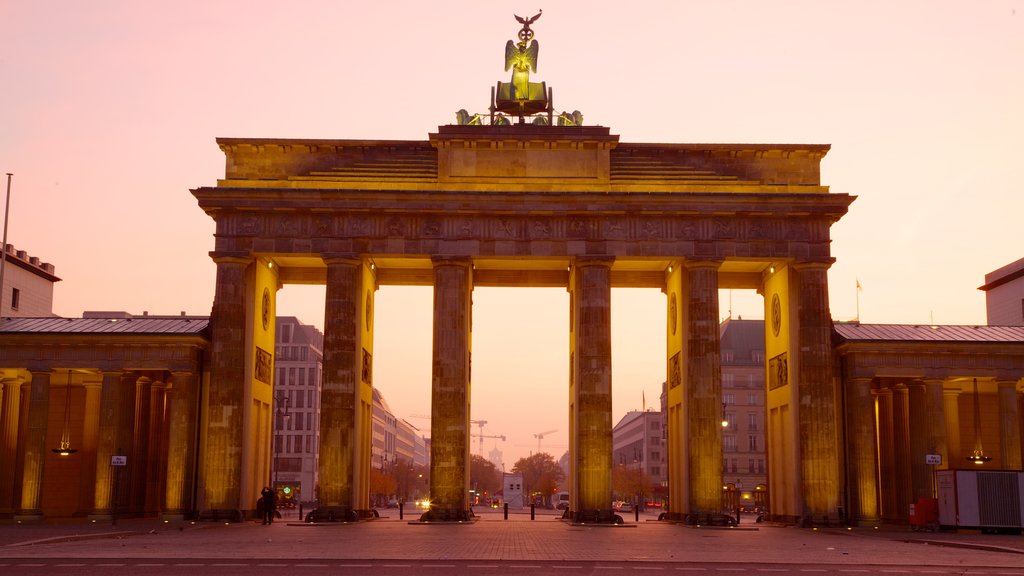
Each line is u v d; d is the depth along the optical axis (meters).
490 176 84.06
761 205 82.56
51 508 89.69
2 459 85.19
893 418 88.94
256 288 83.12
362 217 82.69
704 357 81.69
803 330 82.56
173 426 80.69
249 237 82.25
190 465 80.75
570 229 82.81
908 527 81.50
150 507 87.44
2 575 32.91
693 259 82.50
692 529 75.31
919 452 83.88
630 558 42.88
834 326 90.12
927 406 82.81
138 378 86.56
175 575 33.34
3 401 86.25
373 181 83.62
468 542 53.72
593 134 84.94
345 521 78.44
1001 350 82.81
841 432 83.88
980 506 72.69
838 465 82.88
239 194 81.75
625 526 77.81
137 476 86.19
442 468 79.94
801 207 82.69
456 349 81.12
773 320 89.25
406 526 74.56
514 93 87.81
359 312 82.69
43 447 81.31
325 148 84.75
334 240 82.31
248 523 78.06
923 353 82.81
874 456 82.00
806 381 81.94
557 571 36.62
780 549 50.81
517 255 82.38
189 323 86.81
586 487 80.31
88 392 88.81
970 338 84.94
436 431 80.44
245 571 35.19
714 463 80.50
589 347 81.56
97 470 80.88
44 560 38.94
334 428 80.00
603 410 80.94
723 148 85.44
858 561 42.84
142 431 86.75
